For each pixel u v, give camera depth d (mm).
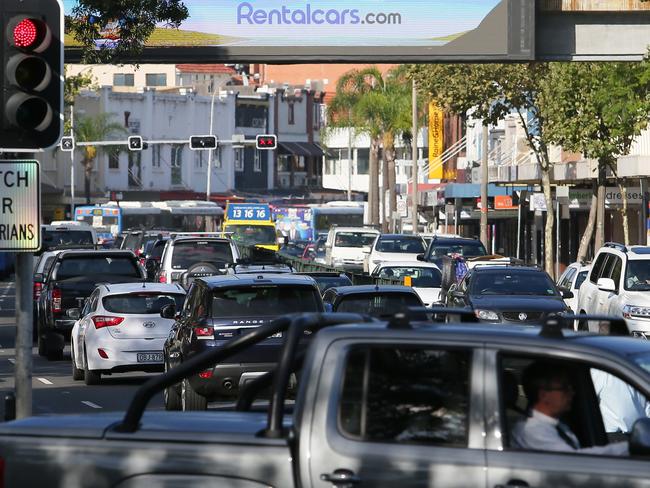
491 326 20031
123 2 80438
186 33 88188
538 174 161125
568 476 18438
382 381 19312
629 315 66500
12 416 24266
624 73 89375
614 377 20516
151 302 63938
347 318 20578
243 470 19094
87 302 67312
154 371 64438
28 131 29234
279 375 19438
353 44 87688
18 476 19734
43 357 84000
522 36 85812
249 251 145250
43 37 29172
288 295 49844
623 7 86062
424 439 19016
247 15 88062
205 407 49594
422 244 132750
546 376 19141
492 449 18766
